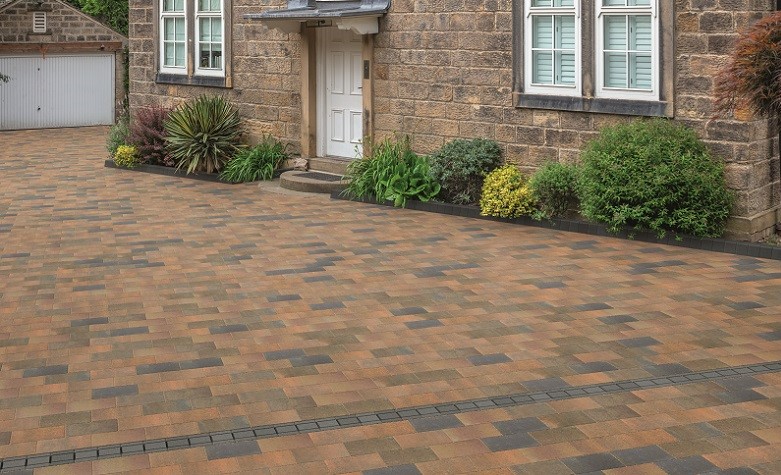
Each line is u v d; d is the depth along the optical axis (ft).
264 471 17.98
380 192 44.52
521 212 39.83
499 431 19.66
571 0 40.06
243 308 28.50
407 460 18.39
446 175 42.55
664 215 35.73
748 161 35.22
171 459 18.48
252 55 54.90
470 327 26.58
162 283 31.37
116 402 21.30
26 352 24.61
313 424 20.08
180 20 59.06
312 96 52.34
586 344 25.07
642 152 35.70
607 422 20.04
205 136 53.01
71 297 29.73
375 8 46.91
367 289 30.53
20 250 36.19
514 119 42.27
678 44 36.52
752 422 19.94
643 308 28.19
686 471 17.79
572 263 33.58
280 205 45.19
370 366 23.54
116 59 94.48
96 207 45.14
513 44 41.83
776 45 27.81
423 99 45.83
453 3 43.98
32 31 89.40
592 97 39.42
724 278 31.37
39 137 79.92
